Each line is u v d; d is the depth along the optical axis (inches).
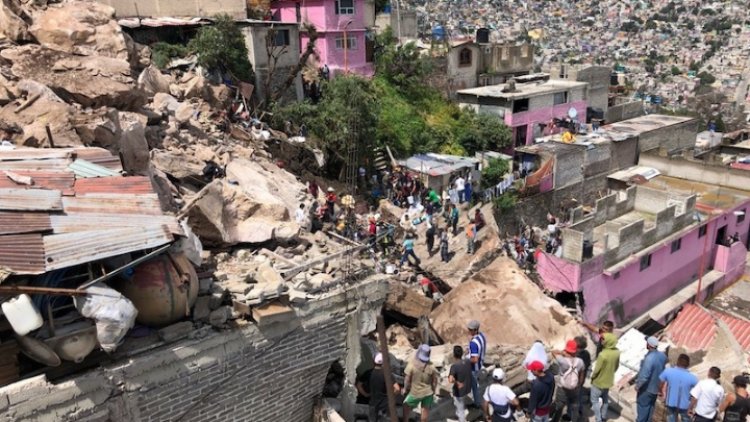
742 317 1200.2
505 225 1243.8
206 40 1194.6
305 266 474.6
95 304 327.9
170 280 368.8
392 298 672.4
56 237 341.4
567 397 485.7
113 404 349.1
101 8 794.2
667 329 1018.7
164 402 372.2
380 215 1089.4
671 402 461.4
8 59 626.8
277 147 1051.9
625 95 2337.6
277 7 1641.2
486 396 467.8
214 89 1091.9
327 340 453.7
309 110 1199.6
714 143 1921.8
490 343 645.3
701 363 780.6
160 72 1031.0
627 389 636.1
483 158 1462.8
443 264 956.6
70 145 505.0
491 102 1647.4
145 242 359.9
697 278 1285.7
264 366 419.2
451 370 461.1
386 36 1760.6
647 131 1617.9
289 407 449.4
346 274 481.1
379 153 1366.9
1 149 439.2
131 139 557.3
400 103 1561.3
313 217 637.9
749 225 1414.9
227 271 465.4
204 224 491.8
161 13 1347.2
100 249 343.9
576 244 975.0
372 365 538.0
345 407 480.4
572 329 682.8
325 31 1556.3
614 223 1136.2
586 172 1439.5
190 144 765.9
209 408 397.4
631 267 1082.1
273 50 1330.0
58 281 335.0
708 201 1336.1
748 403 441.1
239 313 406.0
